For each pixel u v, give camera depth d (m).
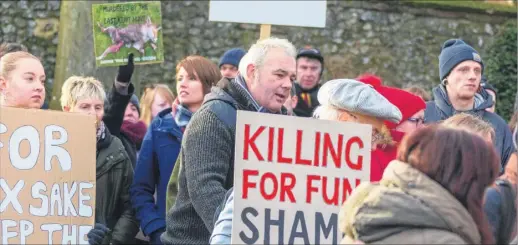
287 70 8.21
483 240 5.70
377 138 8.10
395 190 5.66
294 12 10.94
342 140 6.86
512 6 24.20
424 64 24.05
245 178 6.75
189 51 23.34
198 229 8.38
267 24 10.98
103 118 10.45
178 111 10.00
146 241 10.36
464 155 5.71
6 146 7.68
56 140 7.78
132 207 9.87
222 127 8.15
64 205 7.78
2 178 7.66
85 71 20.81
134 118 11.53
